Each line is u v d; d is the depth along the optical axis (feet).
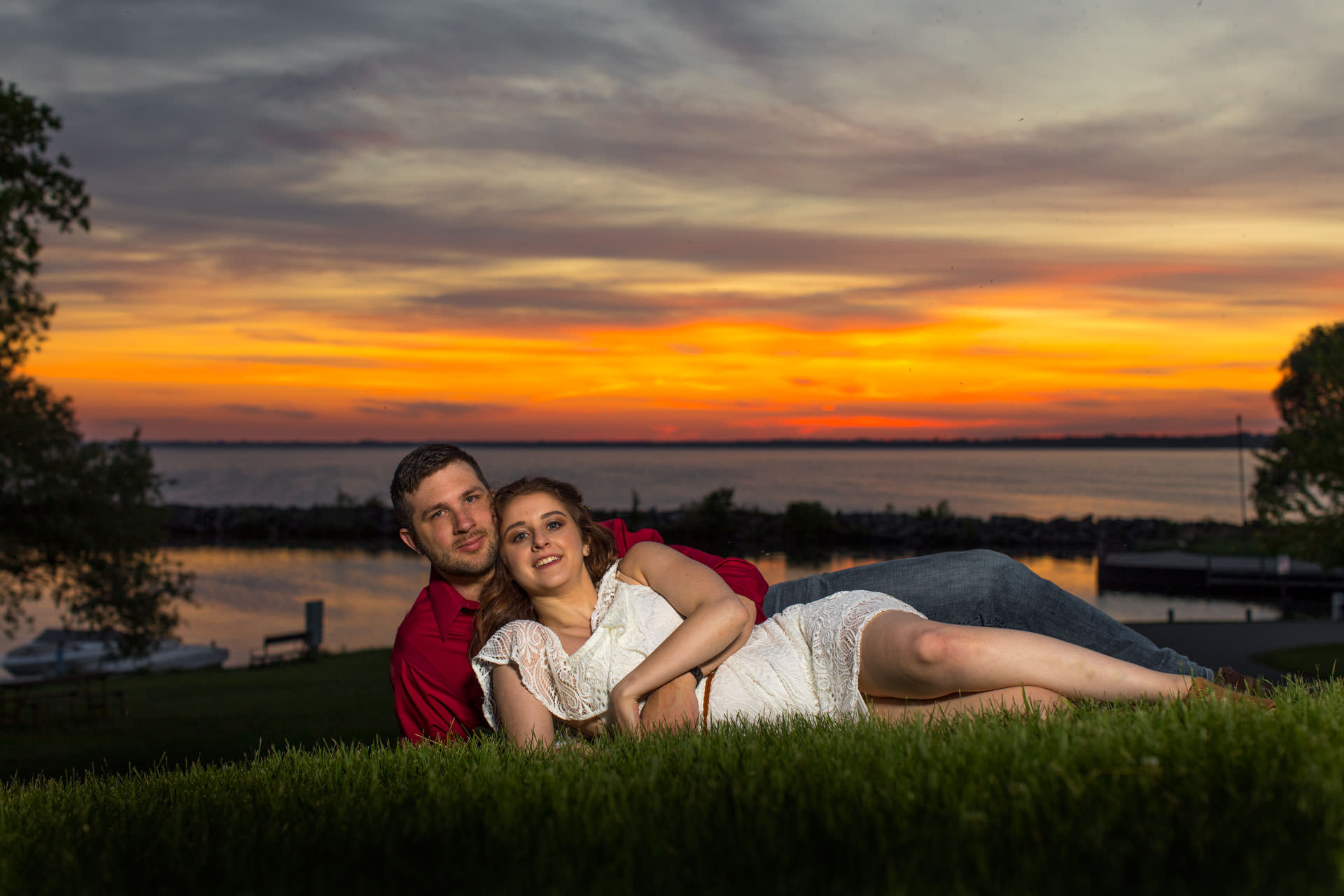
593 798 6.81
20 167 52.42
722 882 5.01
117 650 73.92
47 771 44.57
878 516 335.67
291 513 370.73
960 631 9.43
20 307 55.26
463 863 5.64
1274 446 88.53
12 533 64.80
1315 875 4.55
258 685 86.94
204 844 6.64
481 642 11.54
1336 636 96.07
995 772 6.57
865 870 4.99
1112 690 9.08
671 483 611.06
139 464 69.21
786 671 10.57
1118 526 320.70
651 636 10.58
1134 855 4.95
